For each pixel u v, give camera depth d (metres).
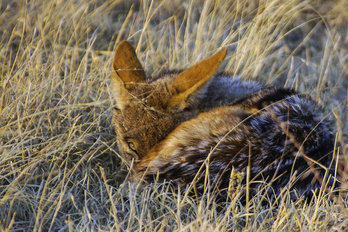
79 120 11.02
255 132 8.13
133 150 9.84
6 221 7.91
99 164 10.16
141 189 8.80
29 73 11.29
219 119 8.42
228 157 8.02
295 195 8.38
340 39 16.33
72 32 14.90
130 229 7.73
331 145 9.31
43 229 8.06
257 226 8.25
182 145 8.24
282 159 8.13
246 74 13.41
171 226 7.94
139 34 15.80
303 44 16.28
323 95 13.27
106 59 13.94
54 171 9.16
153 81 10.70
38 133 10.01
